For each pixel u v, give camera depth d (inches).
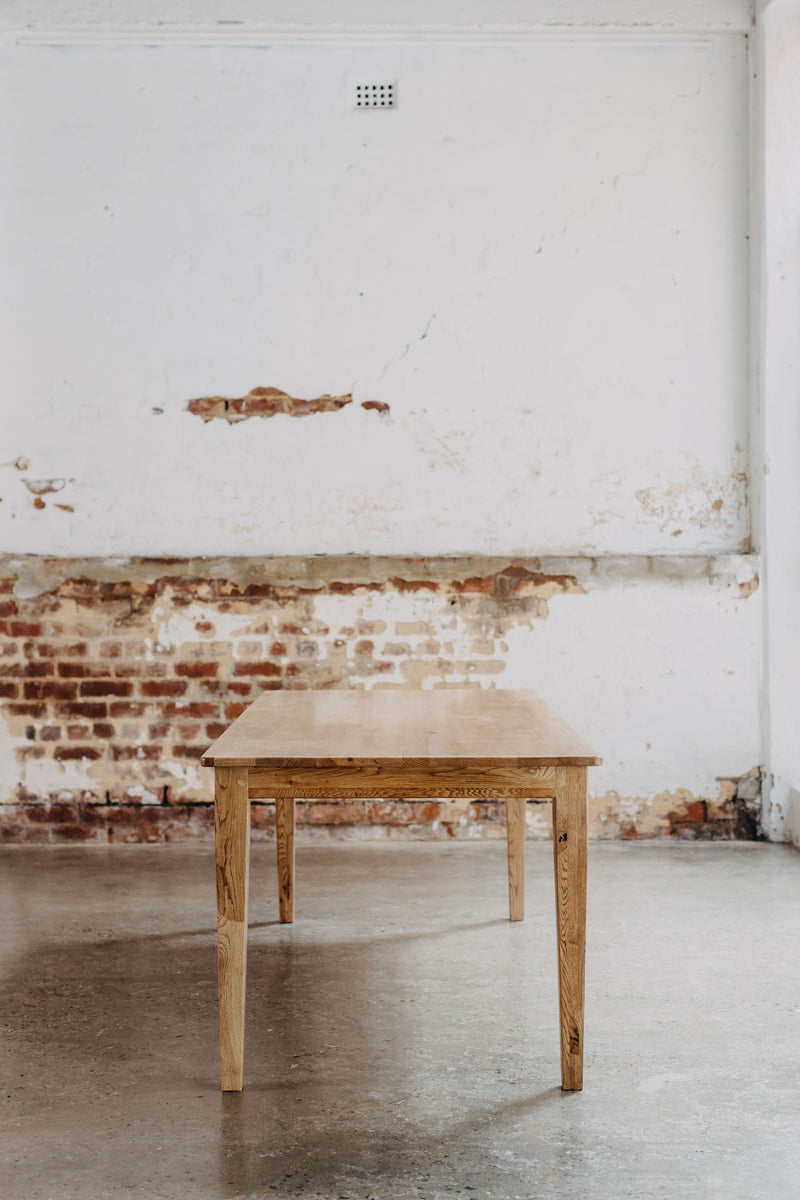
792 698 157.9
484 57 157.2
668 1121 76.6
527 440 159.5
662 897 130.4
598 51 157.5
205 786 157.8
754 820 159.0
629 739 158.7
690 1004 97.9
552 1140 74.0
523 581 157.4
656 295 159.2
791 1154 72.1
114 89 156.5
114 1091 81.9
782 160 154.7
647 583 157.6
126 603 156.6
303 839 157.5
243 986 81.7
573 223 158.4
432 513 159.8
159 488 158.9
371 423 158.9
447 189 157.9
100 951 112.9
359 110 157.4
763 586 157.5
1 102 156.3
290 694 119.2
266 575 156.6
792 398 156.7
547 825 157.5
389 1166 70.7
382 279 158.1
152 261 157.6
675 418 159.9
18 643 156.8
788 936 116.2
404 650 157.6
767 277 155.6
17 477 158.7
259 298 158.1
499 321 158.7
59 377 158.2
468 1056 87.5
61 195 157.2
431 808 157.8
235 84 156.8
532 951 111.9
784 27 153.2
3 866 145.1
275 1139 74.5
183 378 158.4
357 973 105.9
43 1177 69.7
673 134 158.4
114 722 157.2
